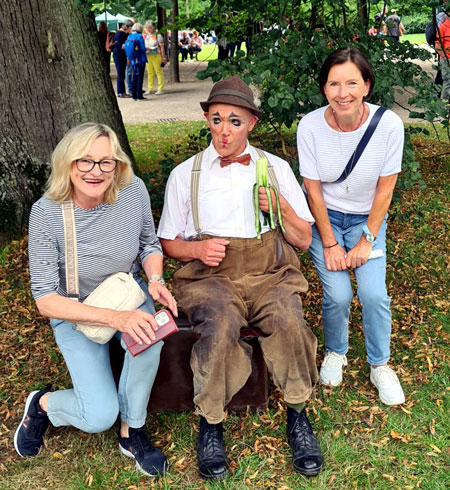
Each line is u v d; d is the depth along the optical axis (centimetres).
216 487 258
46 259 247
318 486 259
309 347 263
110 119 534
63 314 244
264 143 553
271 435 289
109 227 251
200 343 259
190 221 286
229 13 522
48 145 486
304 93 429
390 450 278
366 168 292
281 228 286
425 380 328
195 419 301
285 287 274
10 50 466
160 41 1402
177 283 290
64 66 487
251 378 297
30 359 358
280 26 454
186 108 1191
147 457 268
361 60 271
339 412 305
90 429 253
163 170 510
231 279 280
